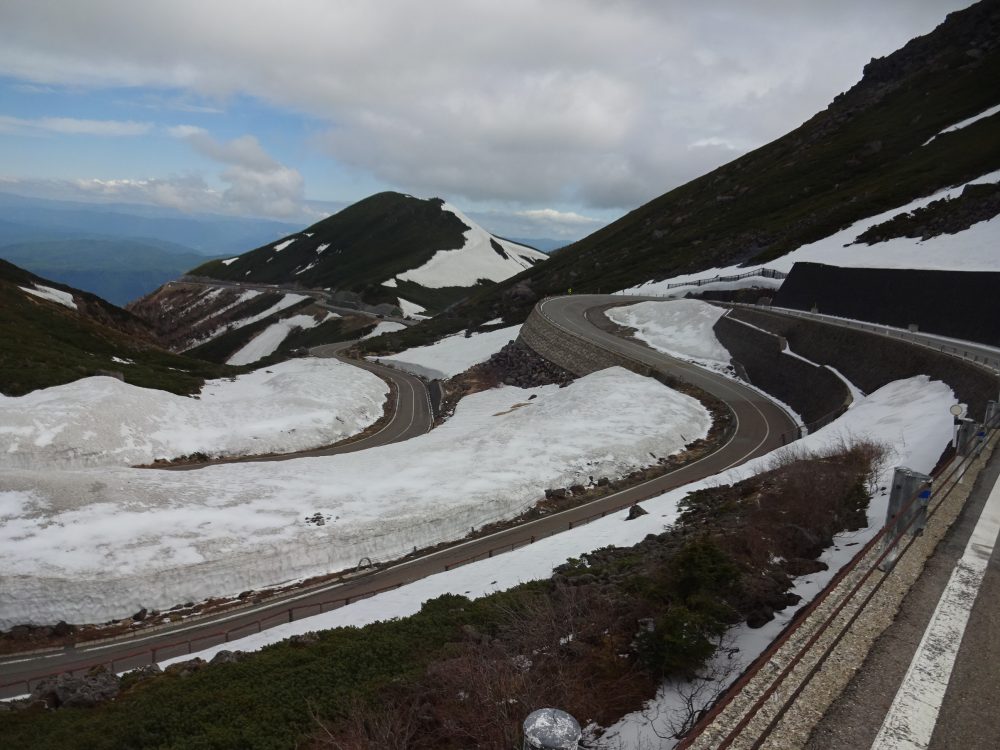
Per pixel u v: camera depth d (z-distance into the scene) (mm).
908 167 76312
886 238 58375
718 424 38719
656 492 29531
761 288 63875
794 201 88562
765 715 7113
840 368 38625
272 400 52281
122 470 31203
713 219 100500
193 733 11039
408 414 57125
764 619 10766
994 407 18781
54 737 11422
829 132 109875
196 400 50562
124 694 13539
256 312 151750
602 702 9758
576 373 57812
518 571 19469
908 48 116500
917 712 7180
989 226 49625
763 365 46719
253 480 31750
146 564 23375
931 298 39750
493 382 63750
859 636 8625
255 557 24516
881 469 18656
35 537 24094
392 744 9641
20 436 36438
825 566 12734
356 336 118500
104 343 63094
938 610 9242
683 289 75188
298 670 12953
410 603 18562
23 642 20734
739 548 13555
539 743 6766
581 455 33250
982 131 75000
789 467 20328
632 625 11766
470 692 10516
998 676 7812
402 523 26859
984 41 101750
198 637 20547
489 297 115938
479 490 29609
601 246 122250
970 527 12000
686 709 9086
